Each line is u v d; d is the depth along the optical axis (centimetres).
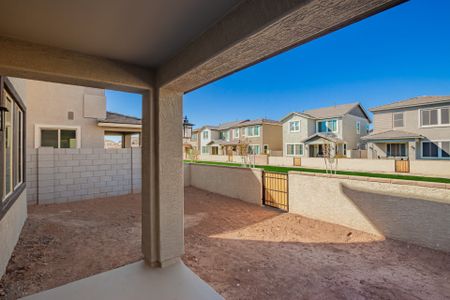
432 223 404
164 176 303
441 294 284
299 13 132
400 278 318
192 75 245
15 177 445
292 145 2623
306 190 609
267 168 1869
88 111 972
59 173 764
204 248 415
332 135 2428
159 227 302
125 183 902
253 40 167
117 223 554
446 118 1705
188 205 746
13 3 160
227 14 181
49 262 352
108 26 197
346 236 473
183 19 188
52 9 170
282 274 325
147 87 294
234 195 847
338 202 538
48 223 543
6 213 334
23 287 284
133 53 253
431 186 406
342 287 296
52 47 234
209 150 3706
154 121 302
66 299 242
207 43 204
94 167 833
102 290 258
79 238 454
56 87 922
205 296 250
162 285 268
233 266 347
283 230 514
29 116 869
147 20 188
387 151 1967
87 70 252
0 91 304
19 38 216
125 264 345
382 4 124
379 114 2066
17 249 396
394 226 449
